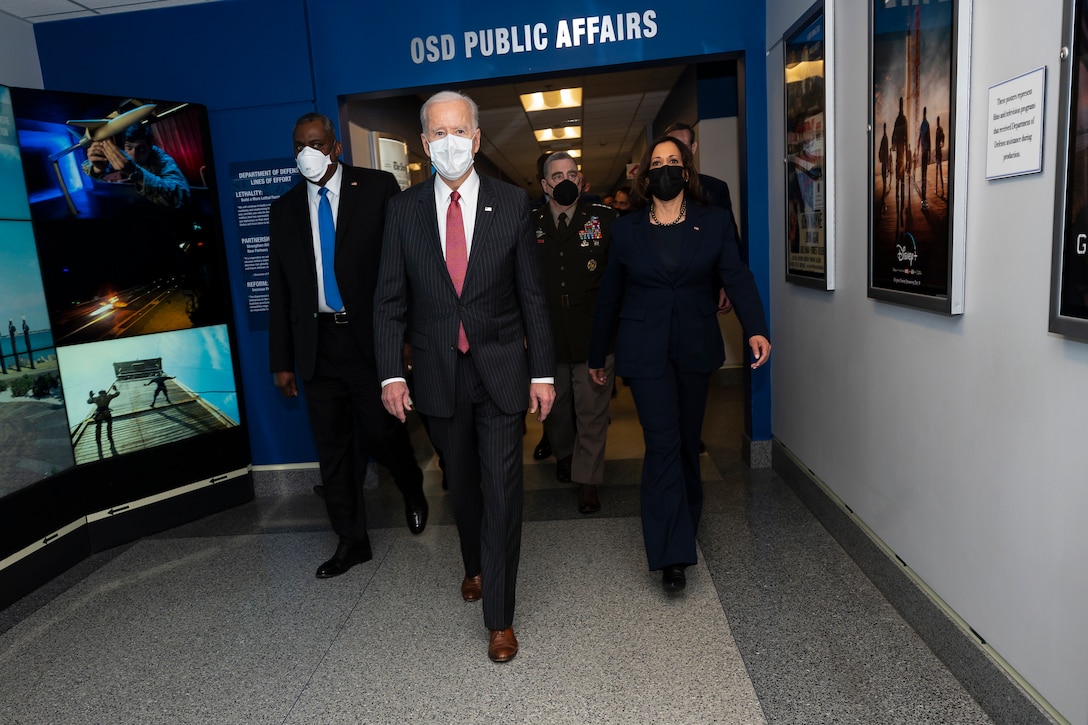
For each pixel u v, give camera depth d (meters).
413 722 1.95
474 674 2.15
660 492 2.47
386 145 4.67
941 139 1.86
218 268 3.71
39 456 3.02
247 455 3.90
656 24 3.56
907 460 2.24
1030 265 1.56
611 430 4.86
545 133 9.68
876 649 2.13
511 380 2.14
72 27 3.72
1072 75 1.33
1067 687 1.50
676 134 3.53
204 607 2.71
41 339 3.04
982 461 1.80
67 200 3.13
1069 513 1.46
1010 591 1.70
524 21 3.59
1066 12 1.33
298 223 2.77
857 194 2.52
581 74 3.73
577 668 2.14
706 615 2.38
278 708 2.06
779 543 2.89
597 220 3.36
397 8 3.62
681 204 2.46
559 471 3.86
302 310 2.76
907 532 2.27
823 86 2.73
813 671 2.05
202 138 3.62
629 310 2.49
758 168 3.67
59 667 2.36
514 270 2.20
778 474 3.73
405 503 3.30
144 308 3.42
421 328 2.19
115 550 3.34
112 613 2.71
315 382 2.81
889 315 2.32
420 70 3.66
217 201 3.72
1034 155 1.51
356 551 2.97
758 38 3.56
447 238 2.13
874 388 2.47
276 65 3.68
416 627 2.45
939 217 1.90
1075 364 1.42
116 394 3.34
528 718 1.93
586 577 2.72
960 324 1.88
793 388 3.44
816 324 3.06
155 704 2.12
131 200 3.35
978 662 1.84
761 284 3.77
